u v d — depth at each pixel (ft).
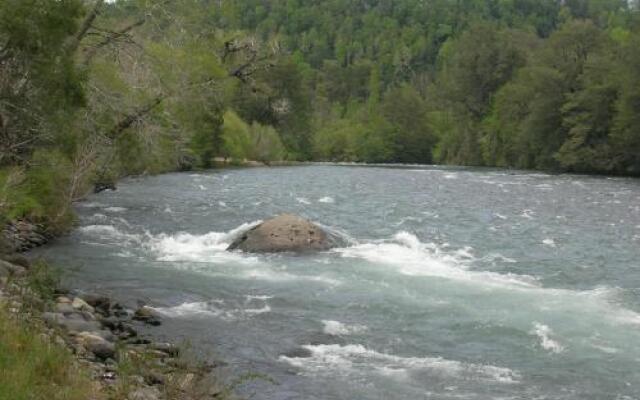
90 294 44.14
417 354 37.78
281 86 303.27
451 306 47.42
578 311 46.80
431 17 625.41
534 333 41.75
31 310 33.24
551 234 80.23
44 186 67.97
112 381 28.12
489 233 80.23
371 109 428.15
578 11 645.92
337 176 176.14
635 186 151.84
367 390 32.37
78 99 60.34
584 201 116.37
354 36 631.56
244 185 138.51
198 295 49.11
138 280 53.06
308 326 42.24
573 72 234.38
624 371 35.76
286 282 53.62
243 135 237.86
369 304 47.57
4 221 59.57
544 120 237.66
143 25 82.02
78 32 73.72
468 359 37.19
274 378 33.30
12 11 53.98
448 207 104.17
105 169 79.25
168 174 169.17
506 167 267.59
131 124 79.66
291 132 316.60
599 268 61.87
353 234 77.25
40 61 57.06
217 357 35.76
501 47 306.35
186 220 86.53
